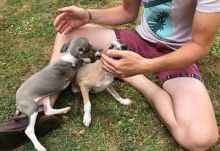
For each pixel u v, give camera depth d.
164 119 0.93
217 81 1.07
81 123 0.97
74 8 1.02
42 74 0.93
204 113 0.89
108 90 1.01
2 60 1.16
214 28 0.85
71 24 1.04
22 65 1.14
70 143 0.93
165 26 0.98
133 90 1.05
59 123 0.96
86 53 0.98
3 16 1.32
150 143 0.93
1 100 1.04
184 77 0.96
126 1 1.04
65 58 0.94
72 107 1.01
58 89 0.95
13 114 1.00
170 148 0.92
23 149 0.92
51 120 0.93
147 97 0.99
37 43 1.21
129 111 1.00
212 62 1.13
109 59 0.87
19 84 1.09
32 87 0.92
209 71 1.10
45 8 1.34
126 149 0.92
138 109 1.00
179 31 0.97
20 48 1.20
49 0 1.37
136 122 0.97
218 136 0.92
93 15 1.05
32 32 1.25
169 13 0.95
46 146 0.93
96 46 1.04
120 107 1.01
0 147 0.91
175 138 0.91
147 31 1.02
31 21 1.29
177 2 0.92
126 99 1.01
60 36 1.05
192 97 0.92
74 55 0.94
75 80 0.98
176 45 0.99
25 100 0.90
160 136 0.94
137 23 1.26
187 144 0.88
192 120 0.88
